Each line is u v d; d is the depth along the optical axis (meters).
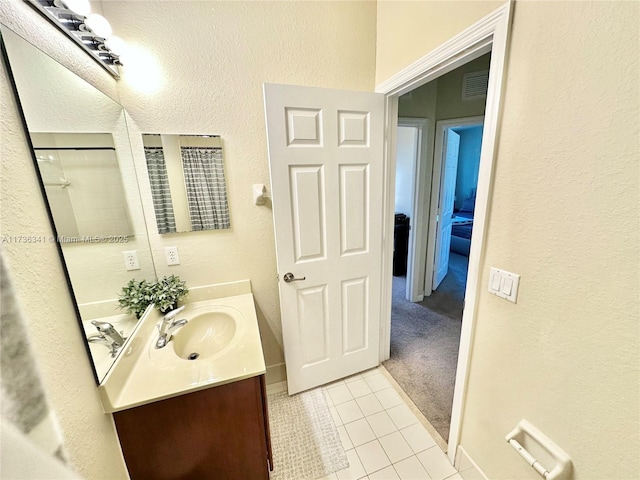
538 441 0.92
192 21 1.32
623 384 0.70
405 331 2.53
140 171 1.38
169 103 1.36
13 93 0.61
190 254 1.56
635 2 0.58
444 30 1.13
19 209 0.60
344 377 1.95
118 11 1.22
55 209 0.74
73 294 0.77
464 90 2.49
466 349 1.18
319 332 1.78
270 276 1.74
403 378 1.95
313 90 1.42
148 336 1.23
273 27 1.44
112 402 0.88
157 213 1.46
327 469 1.36
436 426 1.58
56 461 0.63
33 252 0.63
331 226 1.64
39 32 0.75
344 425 1.59
